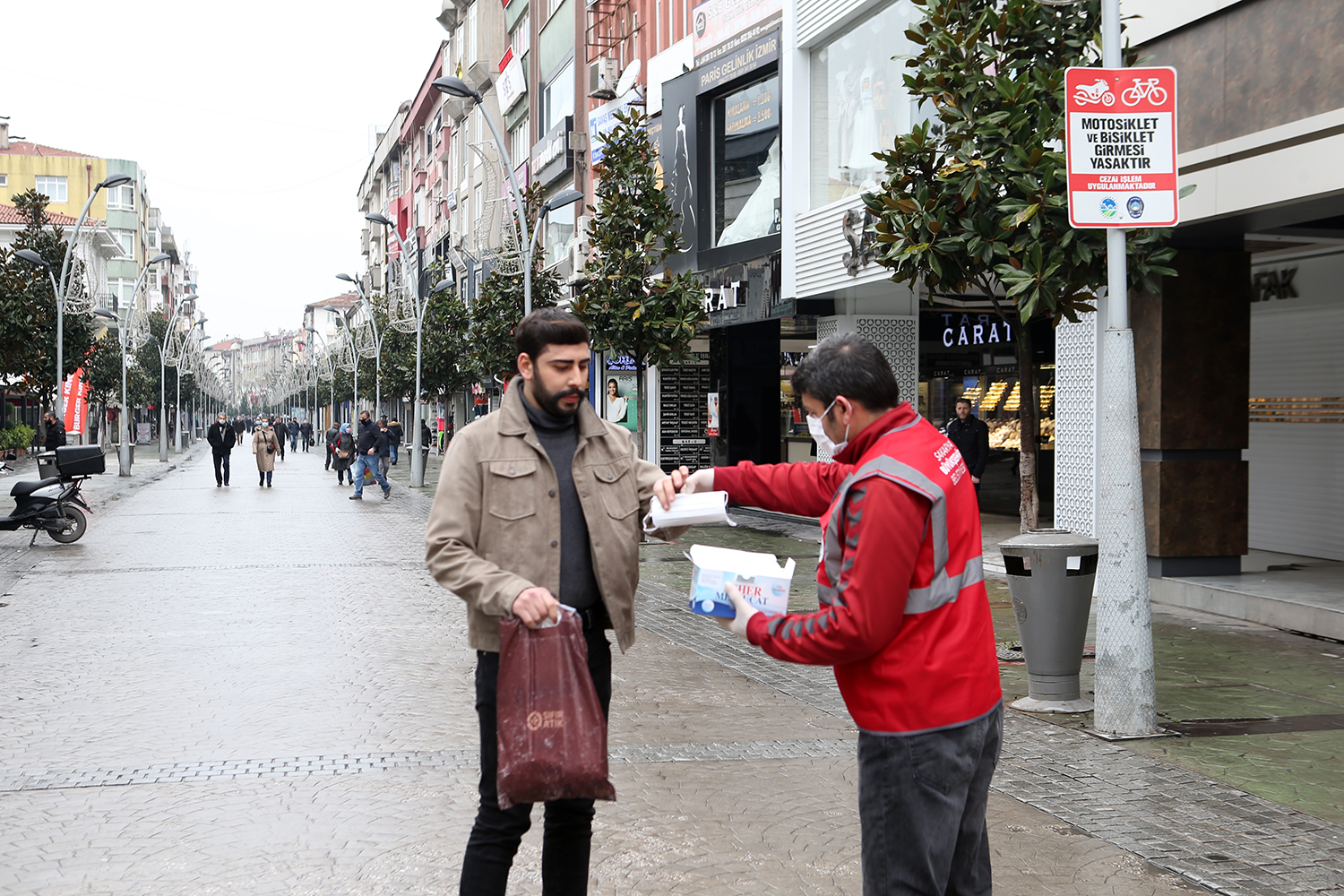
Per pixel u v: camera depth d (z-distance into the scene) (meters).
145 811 4.98
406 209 77.81
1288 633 9.34
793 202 17.17
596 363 28.89
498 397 41.22
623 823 4.81
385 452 27.30
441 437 54.88
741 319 19.05
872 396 2.89
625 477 3.32
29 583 12.67
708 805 5.05
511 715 2.93
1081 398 11.45
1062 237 7.41
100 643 9.09
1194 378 10.80
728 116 20.05
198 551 16.00
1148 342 10.91
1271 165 8.95
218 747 6.03
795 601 10.95
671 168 21.70
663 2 24.36
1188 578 10.88
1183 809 5.01
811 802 5.10
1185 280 10.73
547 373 3.19
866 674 2.77
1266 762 5.74
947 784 2.74
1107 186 6.25
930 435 2.86
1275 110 8.93
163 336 76.81
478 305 24.34
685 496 3.12
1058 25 7.98
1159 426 10.79
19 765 5.69
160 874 4.24
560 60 33.69
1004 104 7.50
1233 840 4.61
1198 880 4.18
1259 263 13.09
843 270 15.34
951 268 7.92
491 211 44.66
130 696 7.26
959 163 7.75
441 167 60.47
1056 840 4.62
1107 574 6.30
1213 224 9.96
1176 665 8.11
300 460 58.09
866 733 2.79
